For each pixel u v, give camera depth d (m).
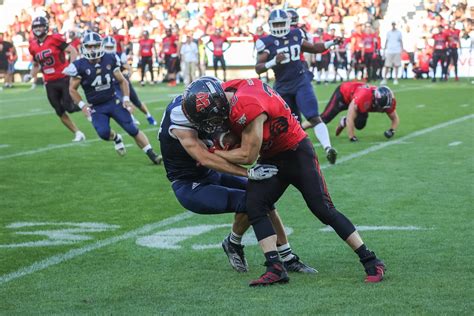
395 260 13.09
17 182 21.80
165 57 67.81
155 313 10.51
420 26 70.00
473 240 14.41
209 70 72.75
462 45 69.62
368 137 29.95
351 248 13.23
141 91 59.56
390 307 10.46
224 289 11.62
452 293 11.08
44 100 52.38
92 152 27.62
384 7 73.94
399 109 40.75
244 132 11.40
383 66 68.19
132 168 24.00
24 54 75.94
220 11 73.81
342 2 73.19
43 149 28.44
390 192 19.23
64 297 11.41
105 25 74.25
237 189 12.95
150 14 74.88
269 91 11.68
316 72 71.25
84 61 24.59
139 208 18.17
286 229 15.66
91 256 13.91
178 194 12.54
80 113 42.84
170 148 12.37
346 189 19.70
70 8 76.50
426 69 68.12
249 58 70.81
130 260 13.57
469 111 39.12
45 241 15.13
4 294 11.63
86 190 20.52
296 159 11.95
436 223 15.87
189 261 13.44
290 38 24.48
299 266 12.55
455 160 23.88
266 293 11.33
